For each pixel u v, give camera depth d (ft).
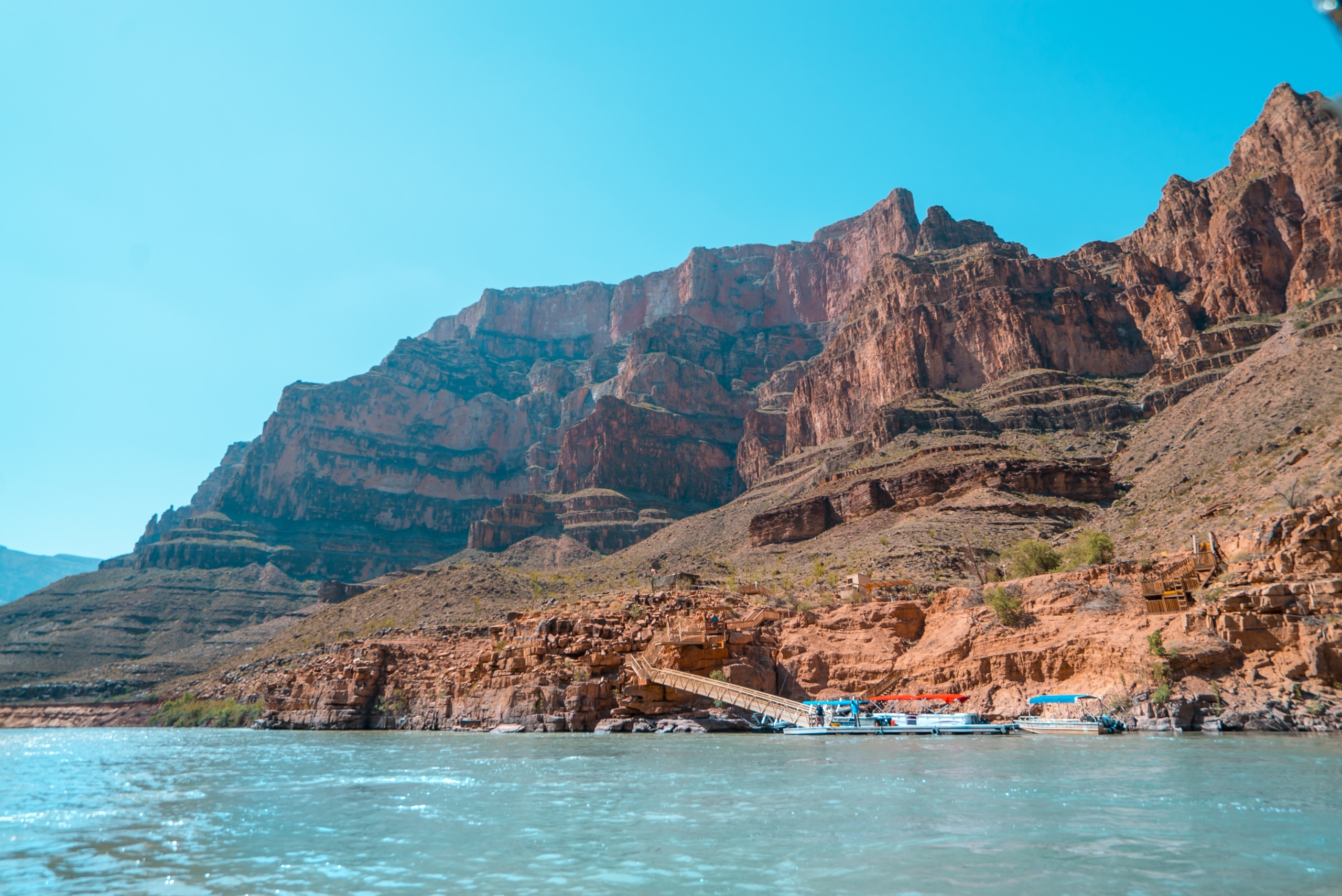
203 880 86.63
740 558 639.76
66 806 141.08
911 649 292.81
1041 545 348.38
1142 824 100.73
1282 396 457.68
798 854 91.50
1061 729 221.05
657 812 120.26
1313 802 112.57
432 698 368.89
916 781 142.20
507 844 100.78
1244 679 212.02
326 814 126.21
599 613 363.56
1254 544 237.04
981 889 75.66
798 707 264.52
